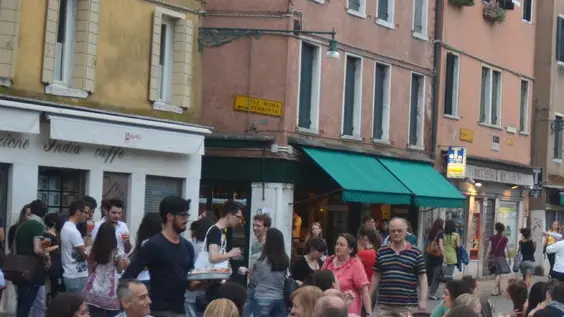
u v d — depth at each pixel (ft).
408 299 54.65
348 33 114.62
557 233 125.08
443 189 124.47
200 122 106.93
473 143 140.56
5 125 74.23
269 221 65.26
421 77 129.29
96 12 82.99
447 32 133.39
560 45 164.14
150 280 41.83
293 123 106.01
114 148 85.61
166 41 92.68
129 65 86.79
